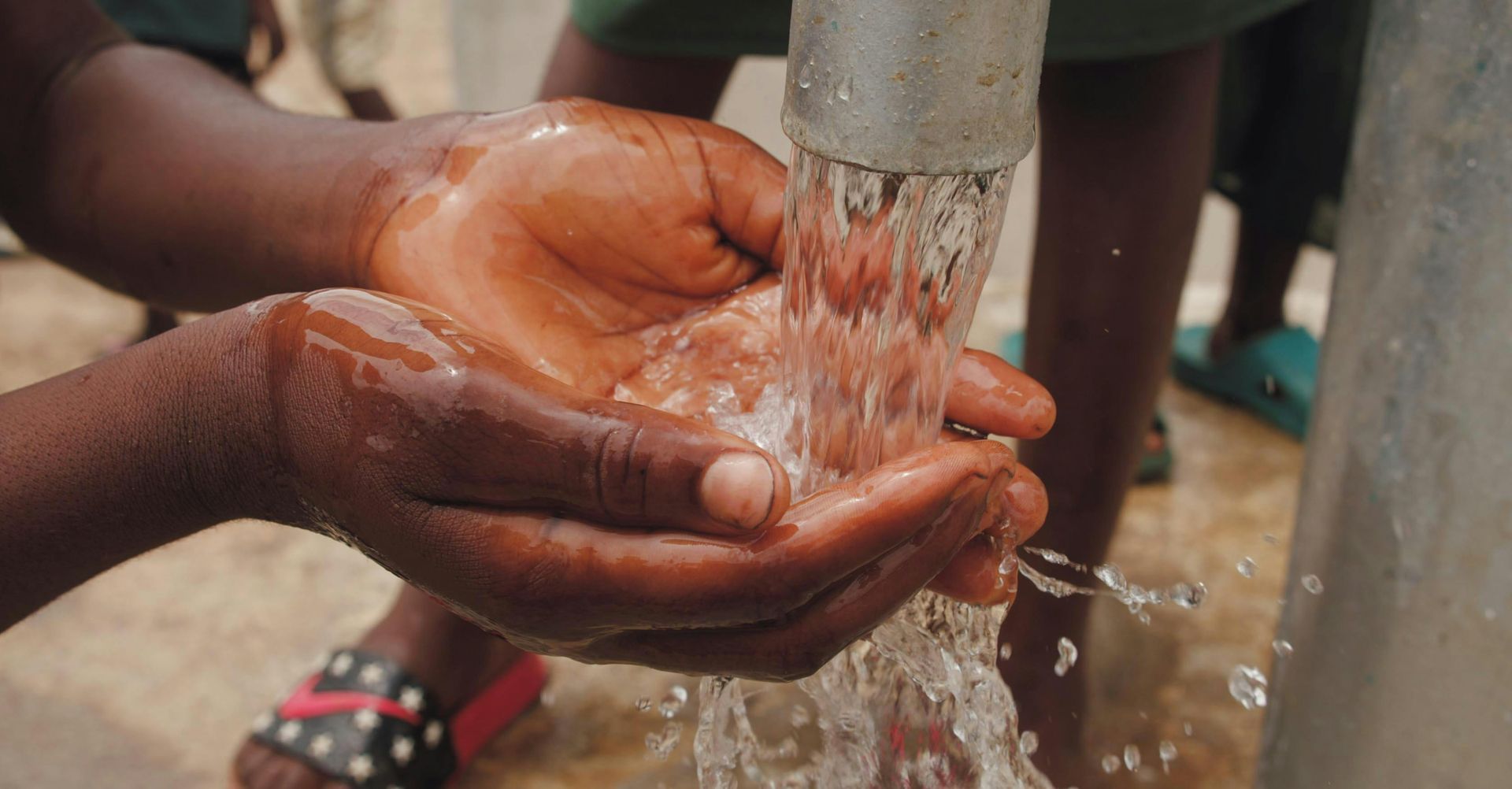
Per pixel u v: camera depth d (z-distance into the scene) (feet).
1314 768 2.03
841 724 2.14
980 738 1.95
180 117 2.27
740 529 1.61
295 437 1.72
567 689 3.16
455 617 2.82
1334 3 3.73
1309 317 5.05
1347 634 1.97
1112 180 2.52
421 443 1.67
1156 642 3.19
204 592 3.47
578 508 1.66
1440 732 1.88
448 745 2.84
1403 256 1.87
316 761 2.70
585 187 2.01
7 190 2.38
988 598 1.83
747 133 5.04
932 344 1.79
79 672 3.16
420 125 2.07
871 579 1.68
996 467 1.69
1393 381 1.89
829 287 1.77
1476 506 1.82
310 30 5.38
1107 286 2.59
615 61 2.72
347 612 3.40
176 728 2.99
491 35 4.95
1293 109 3.92
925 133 1.59
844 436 1.85
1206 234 5.24
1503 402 1.79
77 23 2.37
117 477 1.79
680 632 1.71
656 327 2.08
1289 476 3.98
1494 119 1.77
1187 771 2.77
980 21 1.56
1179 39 2.37
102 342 4.77
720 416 2.01
